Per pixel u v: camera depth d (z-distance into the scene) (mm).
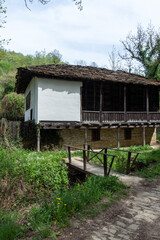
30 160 7535
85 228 3240
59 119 11234
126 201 4293
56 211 3697
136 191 4906
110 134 14445
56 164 7852
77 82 11859
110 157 9508
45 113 10883
